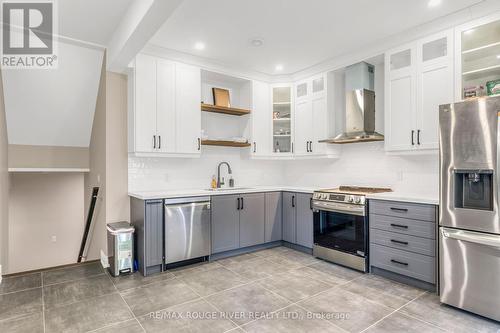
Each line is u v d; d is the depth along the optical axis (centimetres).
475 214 223
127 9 260
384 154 367
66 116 389
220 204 364
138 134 334
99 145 376
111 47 315
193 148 376
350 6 258
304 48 353
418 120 304
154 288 277
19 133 383
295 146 446
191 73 377
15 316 224
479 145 221
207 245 352
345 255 335
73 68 349
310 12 268
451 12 271
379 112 376
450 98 281
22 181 489
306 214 390
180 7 256
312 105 421
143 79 338
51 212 512
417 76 305
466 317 222
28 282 290
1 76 320
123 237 312
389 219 297
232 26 294
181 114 367
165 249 321
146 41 262
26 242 490
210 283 289
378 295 262
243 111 433
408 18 282
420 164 332
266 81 455
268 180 496
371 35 319
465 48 276
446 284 239
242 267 337
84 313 229
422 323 214
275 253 392
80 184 536
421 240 271
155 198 313
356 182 399
